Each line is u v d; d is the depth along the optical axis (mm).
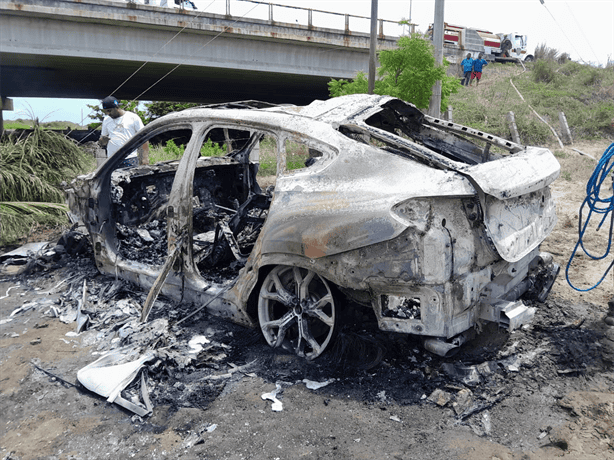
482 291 2771
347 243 2637
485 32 28375
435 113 10352
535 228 3070
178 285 3814
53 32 16047
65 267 5098
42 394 2822
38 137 8477
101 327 3666
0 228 6258
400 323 2646
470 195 2529
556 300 3906
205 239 4594
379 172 2703
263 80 22766
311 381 2836
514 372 2855
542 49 29500
